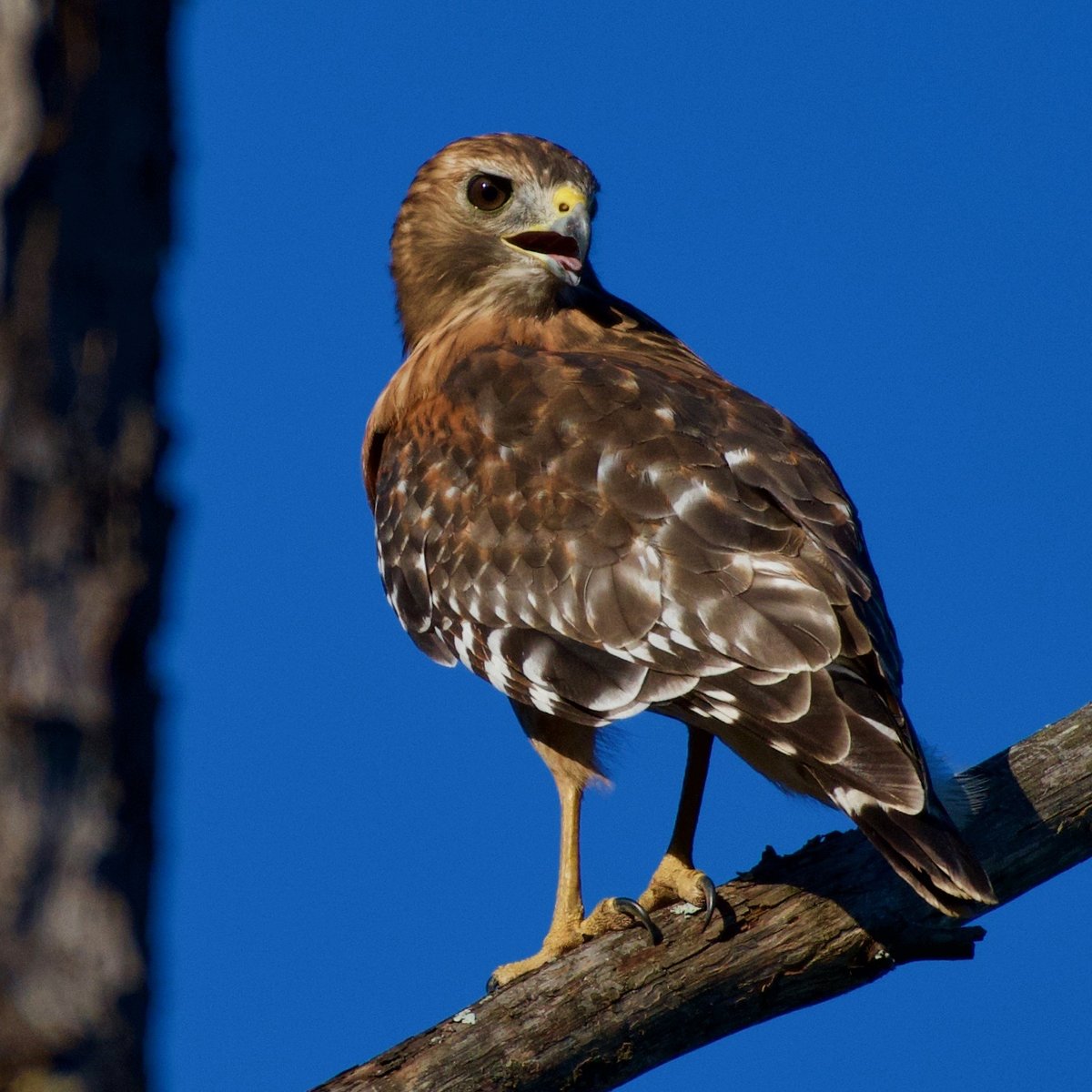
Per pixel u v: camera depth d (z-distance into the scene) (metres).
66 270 4.45
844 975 10.09
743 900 10.17
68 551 4.39
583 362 12.62
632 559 11.23
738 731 10.96
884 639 10.75
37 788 4.30
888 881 10.10
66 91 4.47
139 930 4.36
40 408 4.40
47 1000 4.25
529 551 11.74
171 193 4.62
